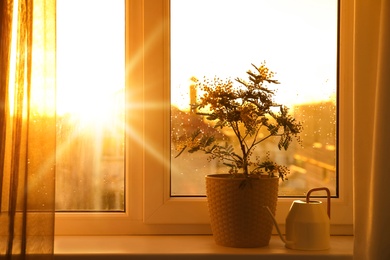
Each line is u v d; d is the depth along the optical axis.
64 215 1.98
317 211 1.77
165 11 1.95
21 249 1.62
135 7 1.98
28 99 1.62
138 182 1.98
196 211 1.97
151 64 1.95
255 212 1.75
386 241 1.62
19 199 1.62
